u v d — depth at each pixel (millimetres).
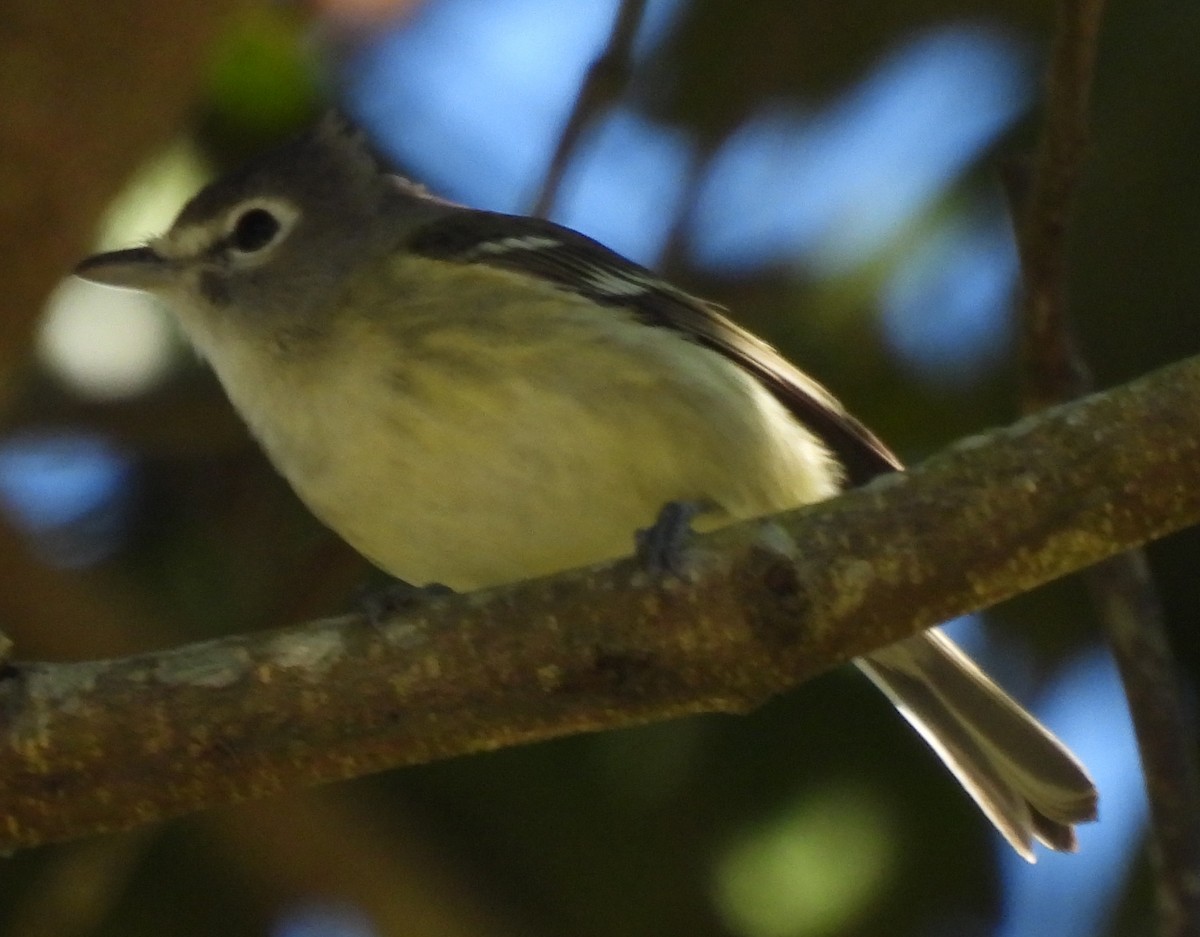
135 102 9352
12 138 9180
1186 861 8141
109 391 11312
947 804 10844
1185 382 6902
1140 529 6957
